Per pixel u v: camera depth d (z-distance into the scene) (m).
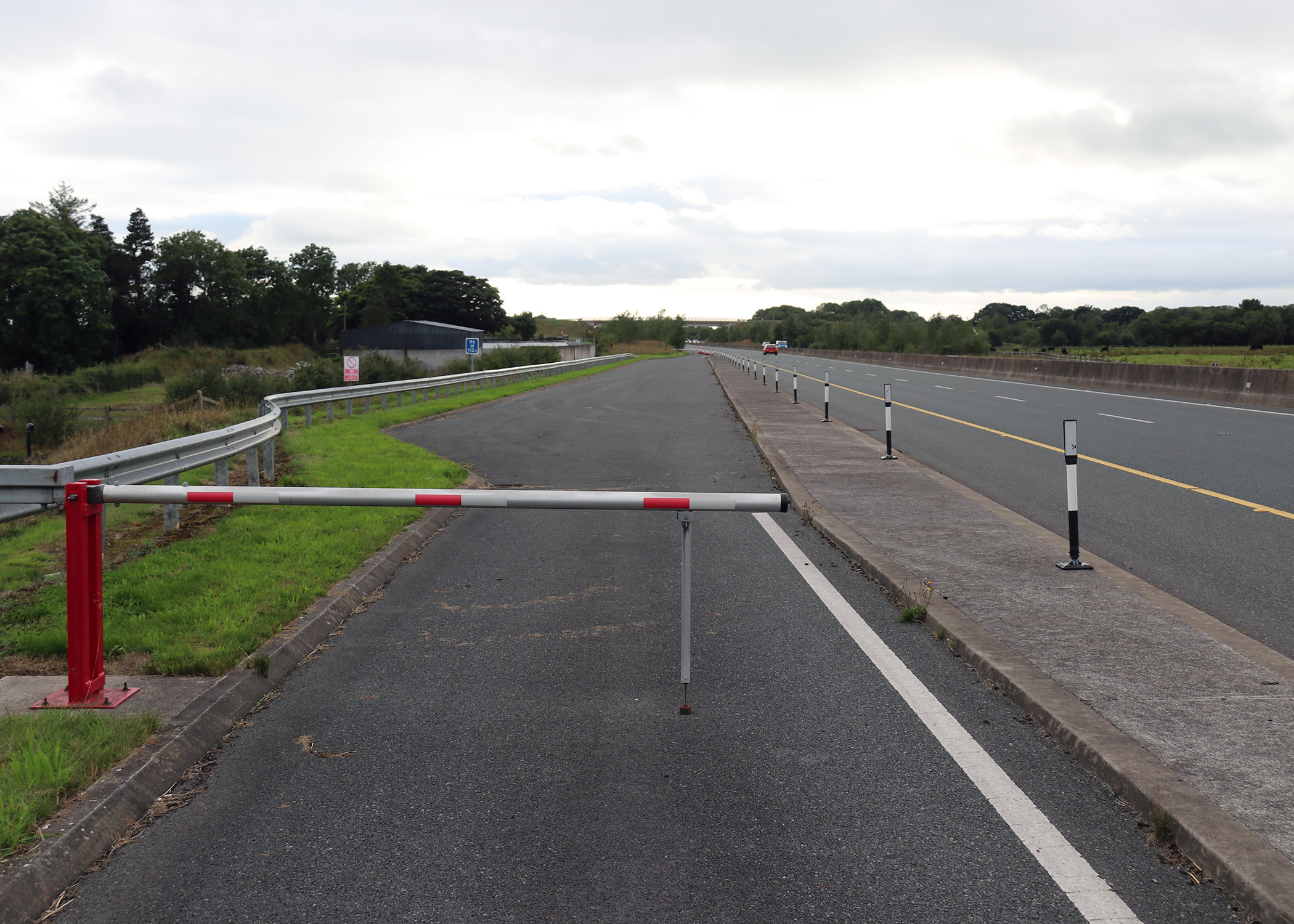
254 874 3.25
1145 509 10.25
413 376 44.56
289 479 12.66
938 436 18.00
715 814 3.64
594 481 12.93
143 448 8.54
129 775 3.80
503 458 15.61
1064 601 6.37
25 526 10.10
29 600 6.82
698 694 4.96
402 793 3.86
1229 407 24.67
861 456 14.60
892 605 6.67
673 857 3.32
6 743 4.05
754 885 3.14
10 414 26.84
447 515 10.41
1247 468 13.35
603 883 3.16
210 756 4.25
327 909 3.02
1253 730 4.19
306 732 4.51
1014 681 4.83
